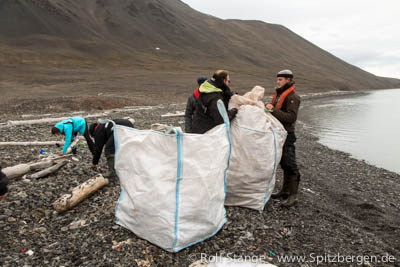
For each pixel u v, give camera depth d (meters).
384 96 59.31
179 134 2.80
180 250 2.93
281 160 4.19
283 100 4.09
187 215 2.86
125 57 61.25
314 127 16.72
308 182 6.30
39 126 9.77
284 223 3.77
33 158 5.77
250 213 3.85
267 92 45.75
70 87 29.50
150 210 2.84
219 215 3.21
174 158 2.83
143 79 41.47
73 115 13.40
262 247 3.16
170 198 2.81
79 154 6.09
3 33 56.81
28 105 15.89
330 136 13.97
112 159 4.56
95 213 3.62
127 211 3.13
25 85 28.98
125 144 3.05
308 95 51.28
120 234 3.15
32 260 2.74
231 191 3.92
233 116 3.78
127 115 13.85
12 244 2.96
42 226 3.33
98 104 18.00
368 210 4.96
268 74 70.94
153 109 17.44
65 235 3.17
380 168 8.49
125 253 2.85
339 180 6.79
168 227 2.79
